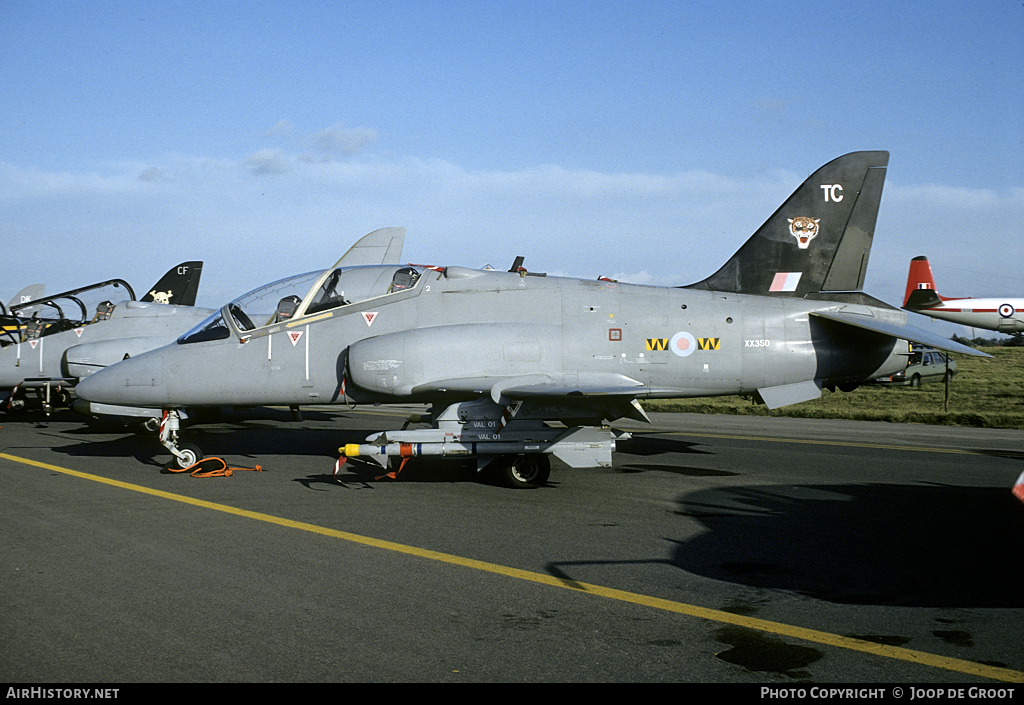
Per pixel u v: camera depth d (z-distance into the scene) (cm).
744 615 469
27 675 374
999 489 884
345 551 605
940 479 951
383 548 615
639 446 1273
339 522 707
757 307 1052
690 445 1288
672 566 573
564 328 998
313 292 1030
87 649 407
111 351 1528
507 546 627
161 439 991
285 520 712
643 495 852
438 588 516
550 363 978
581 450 891
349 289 1027
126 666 386
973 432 1546
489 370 964
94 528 673
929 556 604
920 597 505
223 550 604
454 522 713
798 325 1049
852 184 1112
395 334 977
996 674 385
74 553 591
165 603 480
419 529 683
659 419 1848
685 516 745
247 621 450
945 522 720
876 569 568
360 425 1620
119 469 1009
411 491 873
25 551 596
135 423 1429
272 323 1021
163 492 846
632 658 402
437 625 447
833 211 1110
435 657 401
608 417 949
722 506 792
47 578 529
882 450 1224
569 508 782
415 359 955
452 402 992
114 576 534
